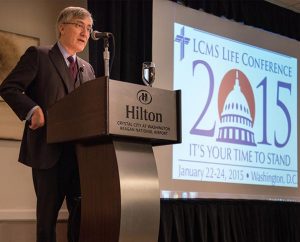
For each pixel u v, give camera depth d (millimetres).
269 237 4312
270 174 4551
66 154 1869
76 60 2045
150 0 3752
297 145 4859
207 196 3998
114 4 3566
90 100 1615
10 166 3127
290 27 4914
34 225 3156
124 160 1638
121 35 3613
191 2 4070
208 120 4117
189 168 3906
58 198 1856
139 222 1626
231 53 4375
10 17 3236
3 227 3027
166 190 3738
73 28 1977
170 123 1741
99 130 1574
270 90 4680
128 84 1632
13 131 3133
